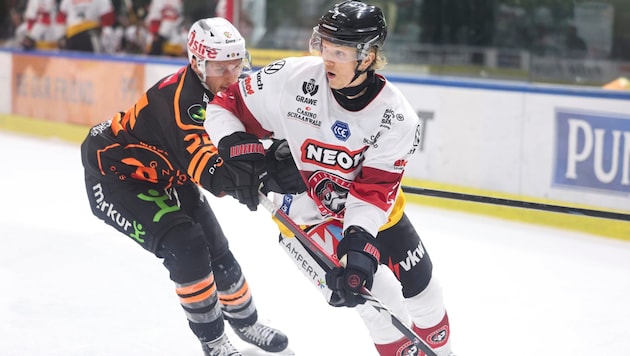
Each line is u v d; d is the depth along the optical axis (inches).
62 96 690.8
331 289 181.2
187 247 216.4
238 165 190.9
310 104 188.5
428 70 586.9
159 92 218.7
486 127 475.5
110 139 228.4
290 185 197.9
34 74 711.1
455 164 488.1
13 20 782.5
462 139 484.7
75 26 726.5
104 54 681.0
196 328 223.1
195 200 238.2
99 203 231.1
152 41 695.1
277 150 199.0
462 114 484.1
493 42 559.8
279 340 247.3
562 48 536.7
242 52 216.8
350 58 176.1
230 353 225.0
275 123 196.7
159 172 228.4
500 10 553.9
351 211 186.7
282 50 621.3
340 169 192.1
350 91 183.8
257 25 640.4
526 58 548.7
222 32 213.3
